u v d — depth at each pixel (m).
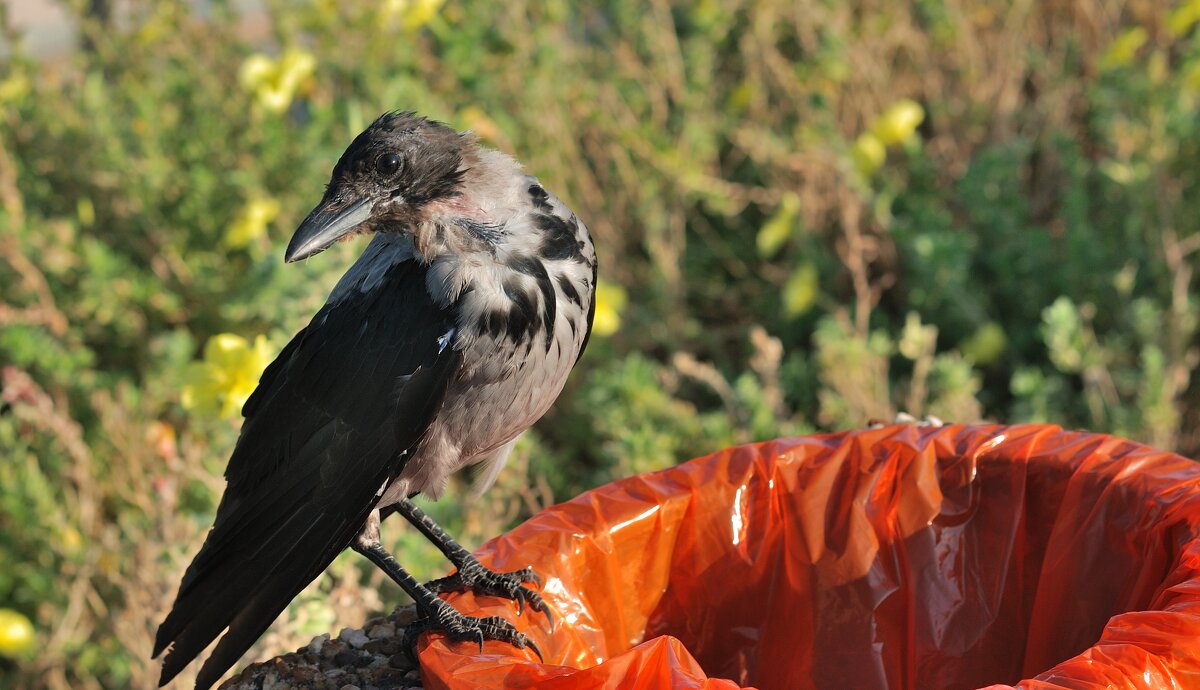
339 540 5.44
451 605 5.05
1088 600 5.00
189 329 11.38
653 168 11.76
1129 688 3.84
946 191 11.55
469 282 5.41
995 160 10.90
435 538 5.45
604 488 5.54
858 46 12.34
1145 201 10.00
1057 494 5.19
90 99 12.10
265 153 11.41
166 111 12.20
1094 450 5.20
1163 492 4.83
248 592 5.36
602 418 9.36
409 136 5.53
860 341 9.32
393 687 5.36
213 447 8.52
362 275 5.73
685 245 11.94
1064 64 12.07
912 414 9.14
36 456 9.70
